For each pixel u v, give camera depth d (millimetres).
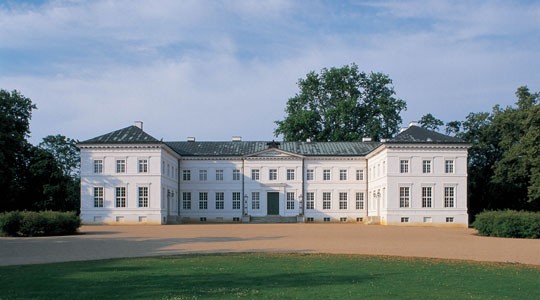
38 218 49406
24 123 81500
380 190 81062
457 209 76312
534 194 71000
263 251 34406
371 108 107438
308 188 90375
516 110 81250
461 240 44844
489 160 90750
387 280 22250
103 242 41406
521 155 75312
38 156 86125
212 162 90500
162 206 77688
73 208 105000
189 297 18125
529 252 34938
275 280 21969
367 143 95188
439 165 76750
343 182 90438
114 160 76562
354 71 108812
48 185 86188
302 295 18672
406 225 74938
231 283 21125
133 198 76188
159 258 30125
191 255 31797
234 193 90250
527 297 18922
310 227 67375
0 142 69750
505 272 25297
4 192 75375
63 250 35344
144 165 76625
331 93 109562
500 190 84125
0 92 78562
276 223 84188
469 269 26203
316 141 104625
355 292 19375
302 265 26922
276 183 89750
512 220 49062
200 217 89875
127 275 23203
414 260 29812
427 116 106375
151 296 18297
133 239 44562
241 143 95875
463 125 93500
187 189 90312
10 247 37438
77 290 19516
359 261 28953
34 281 21625
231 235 50094
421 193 76312
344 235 50562
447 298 18516
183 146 93688
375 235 50812
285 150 91750
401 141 76625
